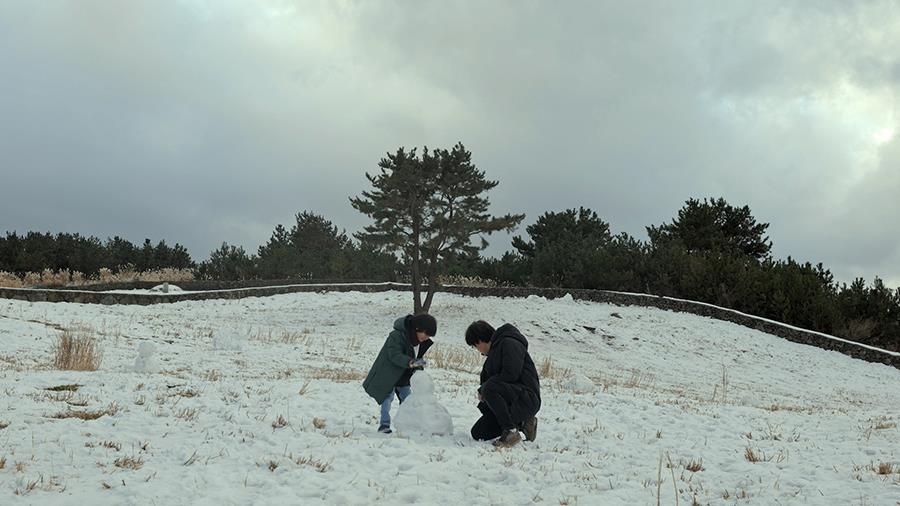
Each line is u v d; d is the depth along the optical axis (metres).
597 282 38.41
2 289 26.88
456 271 45.88
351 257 48.62
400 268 45.47
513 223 33.28
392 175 32.47
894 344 31.59
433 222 32.88
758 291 33.69
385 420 8.40
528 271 43.84
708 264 35.78
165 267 49.78
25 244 44.25
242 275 44.62
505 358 8.08
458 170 32.97
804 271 37.50
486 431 8.29
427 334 8.41
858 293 33.41
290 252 47.66
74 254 44.88
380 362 8.39
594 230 51.31
